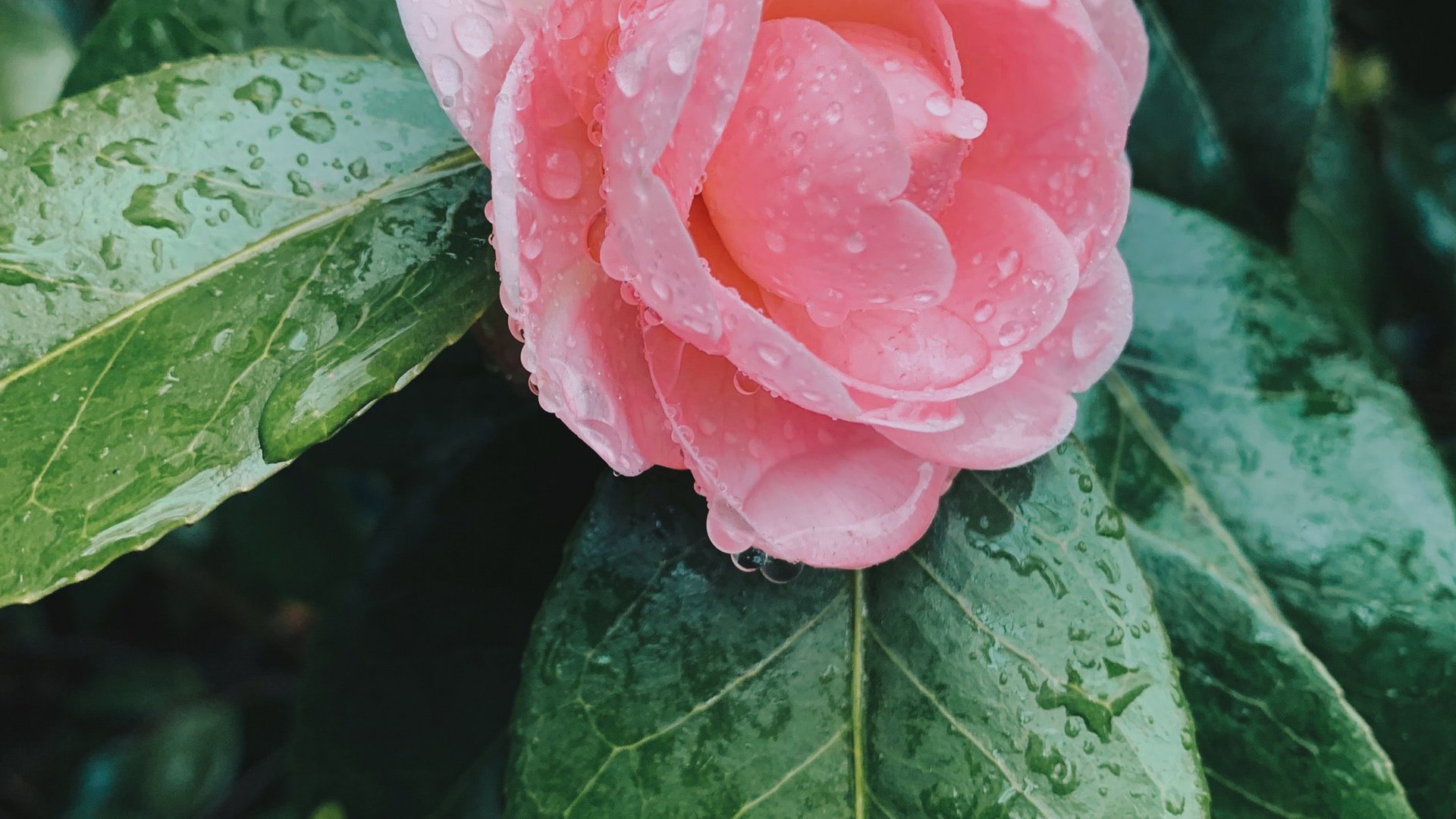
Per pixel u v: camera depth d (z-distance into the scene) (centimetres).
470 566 21
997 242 16
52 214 15
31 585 14
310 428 14
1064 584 16
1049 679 16
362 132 17
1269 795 18
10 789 39
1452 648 19
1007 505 17
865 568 17
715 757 16
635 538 16
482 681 21
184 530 37
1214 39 22
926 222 14
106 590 38
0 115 23
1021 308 15
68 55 24
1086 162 16
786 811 16
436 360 22
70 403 15
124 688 38
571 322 14
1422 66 36
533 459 21
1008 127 16
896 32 15
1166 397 20
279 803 39
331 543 34
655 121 13
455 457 23
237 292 15
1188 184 22
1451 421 32
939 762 16
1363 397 20
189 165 16
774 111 14
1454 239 34
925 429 14
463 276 16
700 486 15
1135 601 16
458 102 14
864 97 14
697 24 13
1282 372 20
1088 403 20
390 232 16
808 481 15
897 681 16
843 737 16
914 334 15
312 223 16
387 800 22
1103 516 17
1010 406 16
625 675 16
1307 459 20
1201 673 19
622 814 15
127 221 16
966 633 16
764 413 15
